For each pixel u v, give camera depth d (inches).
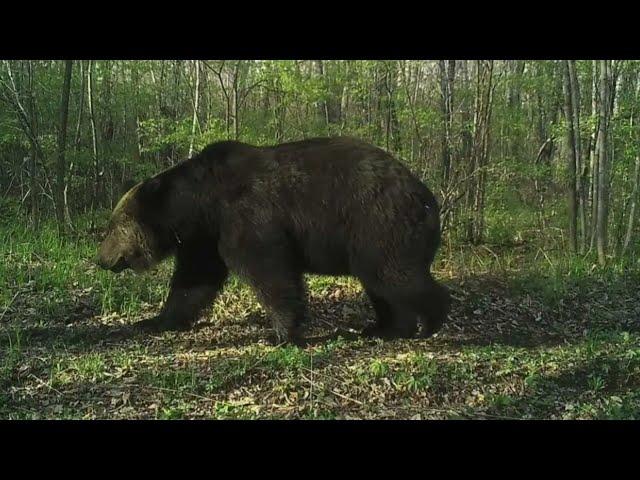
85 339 299.7
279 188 284.5
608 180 525.0
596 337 333.7
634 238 552.4
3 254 419.2
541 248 518.3
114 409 227.9
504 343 321.7
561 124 535.2
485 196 580.4
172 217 300.7
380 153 285.9
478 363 272.4
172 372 251.9
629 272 466.0
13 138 585.0
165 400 234.5
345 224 280.4
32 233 489.7
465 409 239.8
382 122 557.0
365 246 278.8
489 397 246.8
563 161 665.0
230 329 317.4
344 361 266.1
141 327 314.3
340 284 388.2
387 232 276.5
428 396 245.3
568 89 512.4
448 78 540.1
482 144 525.0
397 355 276.1
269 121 522.3
